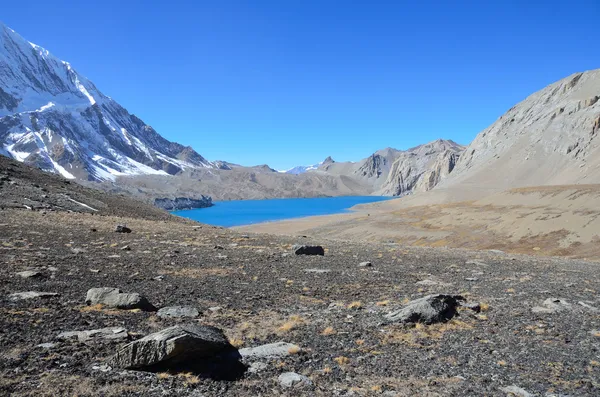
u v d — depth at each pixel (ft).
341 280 64.39
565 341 37.76
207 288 54.13
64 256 67.56
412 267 81.20
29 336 30.60
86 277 53.62
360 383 27.61
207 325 36.22
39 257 63.77
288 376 27.76
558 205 263.08
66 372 25.25
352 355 33.12
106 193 249.34
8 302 38.45
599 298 55.36
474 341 37.55
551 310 47.85
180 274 62.18
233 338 35.01
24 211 129.18
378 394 25.89
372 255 99.25
